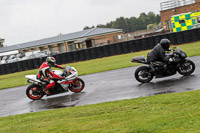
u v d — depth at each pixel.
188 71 9.45
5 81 20.25
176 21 33.19
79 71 18.67
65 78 9.82
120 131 4.72
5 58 50.75
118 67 16.44
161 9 40.81
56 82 9.81
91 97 8.80
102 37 51.78
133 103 6.69
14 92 13.22
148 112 5.66
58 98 9.66
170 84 8.61
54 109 7.73
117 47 26.83
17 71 28.72
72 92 10.42
